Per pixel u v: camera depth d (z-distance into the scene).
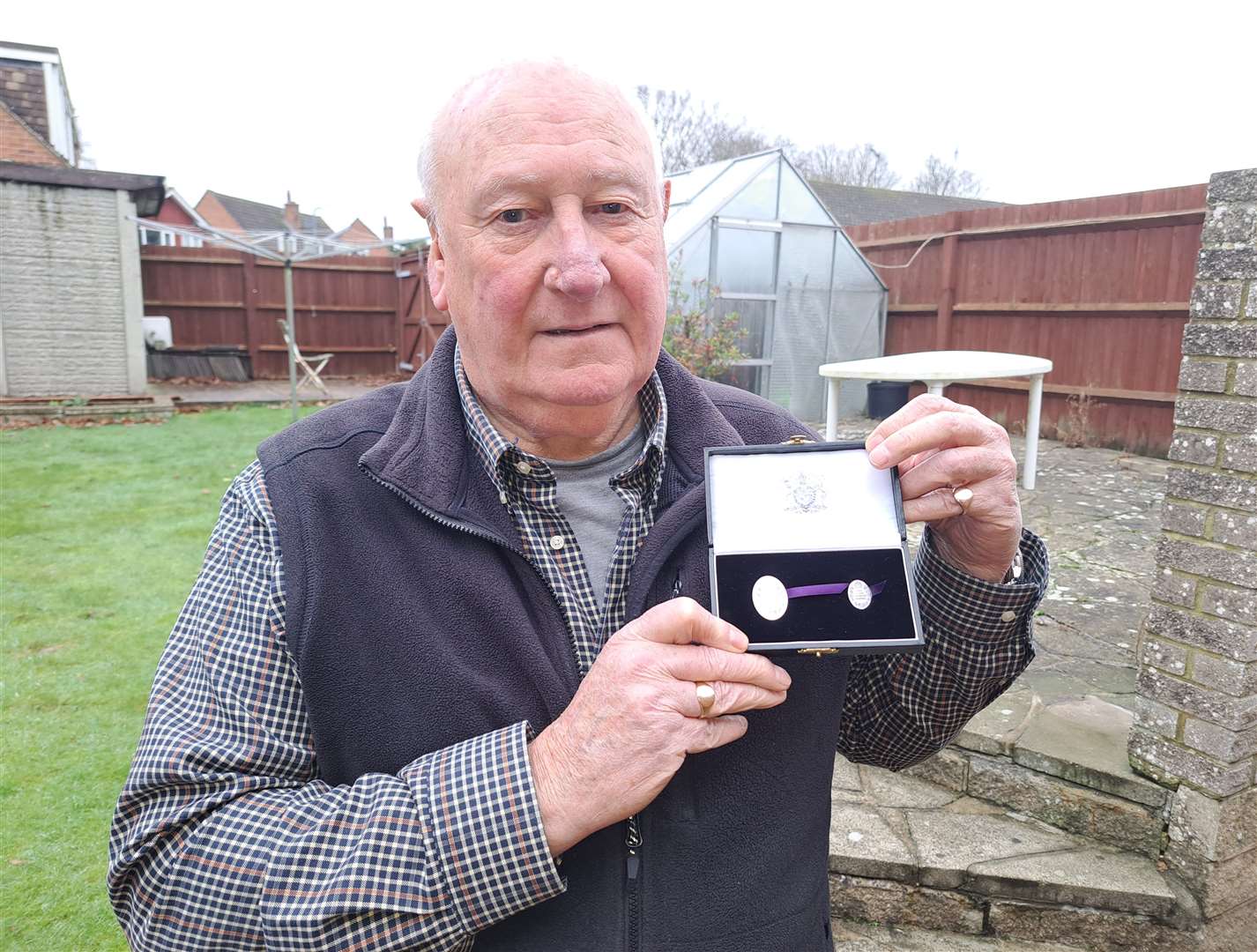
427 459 1.00
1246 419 1.94
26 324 10.21
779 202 8.68
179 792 0.86
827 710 1.09
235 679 0.91
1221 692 2.04
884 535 0.93
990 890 2.20
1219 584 2.03
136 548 4.89
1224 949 2.13
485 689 0.93
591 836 0.95
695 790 0.98
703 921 0.97
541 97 0.90
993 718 2.62
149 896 0.84
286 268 9.49
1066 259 7.93
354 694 0.92
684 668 0.83
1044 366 5.25
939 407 0.98
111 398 9.91
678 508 1.02
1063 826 2.36
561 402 0.95
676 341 7.82
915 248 9.32
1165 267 7.18
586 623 1.01
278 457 1.02
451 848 0.81
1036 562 1.09
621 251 0.93
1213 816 2.07
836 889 2.28
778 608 0.90
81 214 10.23
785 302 8.97
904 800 2.53
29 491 6.20
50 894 2.17
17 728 2.94
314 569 0.93
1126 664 3.12
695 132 22.80
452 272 0.96
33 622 3.83
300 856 0.82
